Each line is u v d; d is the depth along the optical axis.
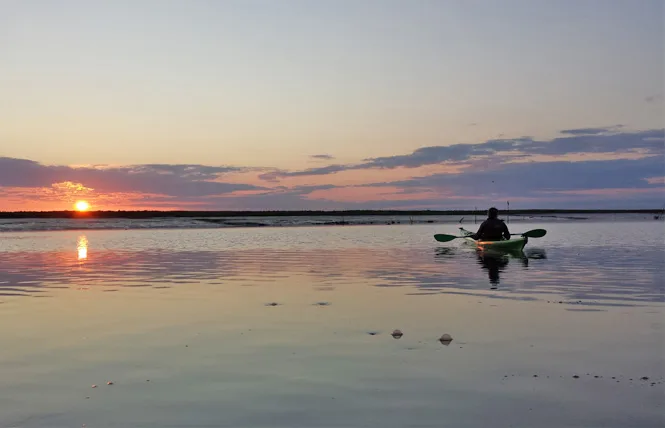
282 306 12.23
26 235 45.00
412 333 9.70
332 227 59.59
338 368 7.77
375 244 31.66
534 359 8.14
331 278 16.84
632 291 13.95
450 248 28.41
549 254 24.36
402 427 5.87
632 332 9.69
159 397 6.75
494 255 24.08
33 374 7.62
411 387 7.02
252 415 6.20
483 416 6.14
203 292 14.23
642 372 7.55
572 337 9.36
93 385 7.18
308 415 6.19
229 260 22.56
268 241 35.09
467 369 7.70
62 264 21.38
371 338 9.38
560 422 5.98
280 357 8.30
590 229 50.81
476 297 13.25
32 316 11.30
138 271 18.88
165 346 8.95
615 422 5.98
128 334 9.75
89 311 11.78
